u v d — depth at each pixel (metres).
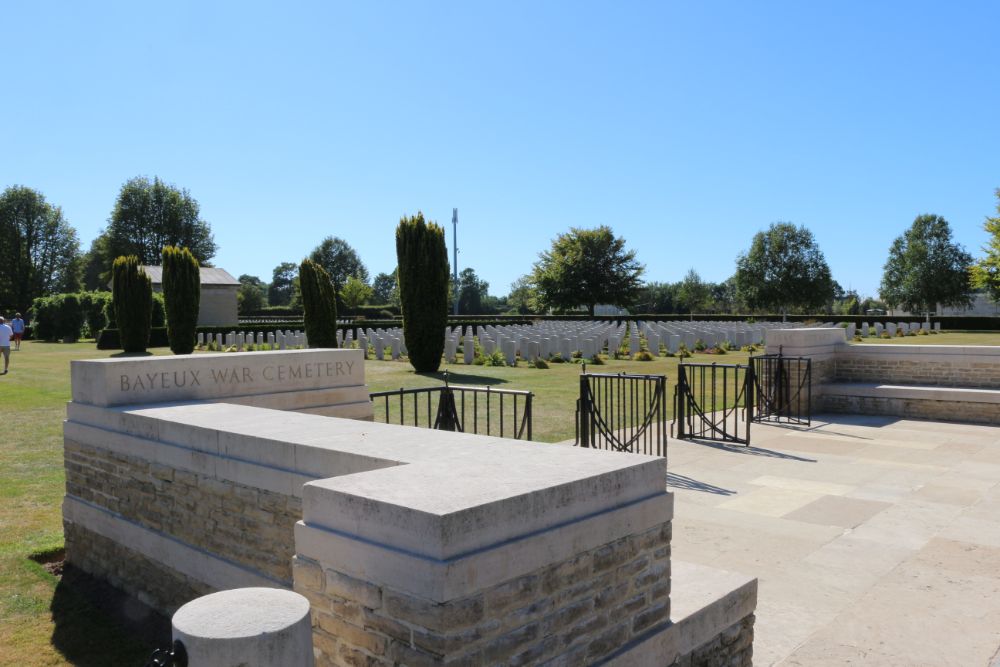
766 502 6.90
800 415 12.21
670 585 3.52
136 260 28.30
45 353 28.17
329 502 2.74
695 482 7.69
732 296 76.81
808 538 5.86
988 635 4.17
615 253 65.00
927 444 9.68
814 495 7.14
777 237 60.03
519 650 2.55
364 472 2.98
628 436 10.34
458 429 7.21
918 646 4.05
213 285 44.31
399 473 2.94
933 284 61.03
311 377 6.60
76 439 5.84
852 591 4.81
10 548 6.07
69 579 5.62
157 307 34.81
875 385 12.44
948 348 12.14
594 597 2.86
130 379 5.60
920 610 4.51
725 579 3.89
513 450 3.42
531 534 2.62
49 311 39.62
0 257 57.66
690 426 10.30
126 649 4.46
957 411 11.49
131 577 5.27
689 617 3.37
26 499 7.38
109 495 5.48
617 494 3.00
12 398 14.48
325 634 2.75
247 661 2.12
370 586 2.54
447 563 2.31
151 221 61.91
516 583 2.54
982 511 6.55
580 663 2.80
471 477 2.85
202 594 4.58
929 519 6.33
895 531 6.01
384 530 2.51
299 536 2.83
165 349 31.16
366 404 6.94
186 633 2.15
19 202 58.31
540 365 19.91
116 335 31.62
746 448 9.52
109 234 61.81
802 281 59.31
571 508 2.79
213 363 6.02
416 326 18.59
